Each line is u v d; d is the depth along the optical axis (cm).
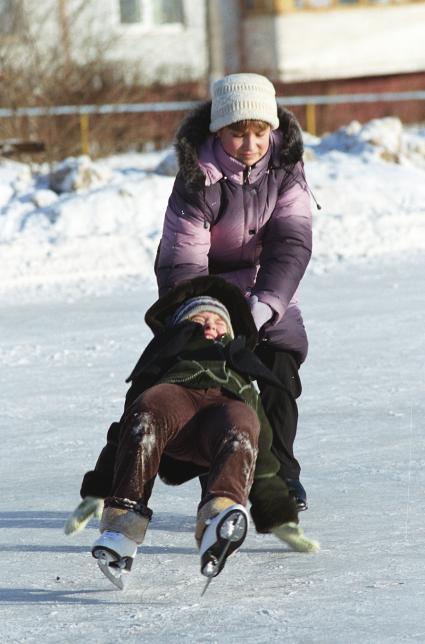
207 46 9519
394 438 1889
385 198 5016
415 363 2506
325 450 1827
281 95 9194
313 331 2891
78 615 1149
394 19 10125
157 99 7869
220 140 1378
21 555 1370
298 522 1306
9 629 1113
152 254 4031
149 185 4584
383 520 1448
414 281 3619
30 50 6838
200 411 1191
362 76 10112
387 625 1073
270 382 1228
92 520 1526
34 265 3862
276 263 1382
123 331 2972
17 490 1667
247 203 1384
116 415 2139
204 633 1077
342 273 3812
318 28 9975
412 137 5978
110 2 8862
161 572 1284
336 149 5781
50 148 6319
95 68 7069
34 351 2761
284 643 1041
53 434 2009
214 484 1119
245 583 1229
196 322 1250
